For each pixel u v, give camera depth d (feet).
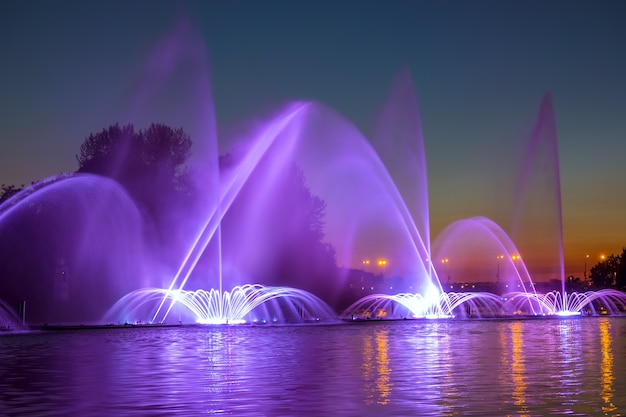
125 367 77.00
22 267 201.16
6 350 99.91
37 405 51.85
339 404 51.93
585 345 108.27
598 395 55.21
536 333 143.33
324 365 78.64
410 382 63.57
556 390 57.98
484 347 104.63
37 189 204.54
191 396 55.83
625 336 131.95
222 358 87.40
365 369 74.49
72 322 197.06
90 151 244.22
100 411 49.39
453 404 51.52
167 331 152.46
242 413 48.52
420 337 130.52
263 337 130.82
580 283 407.03
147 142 245.24
